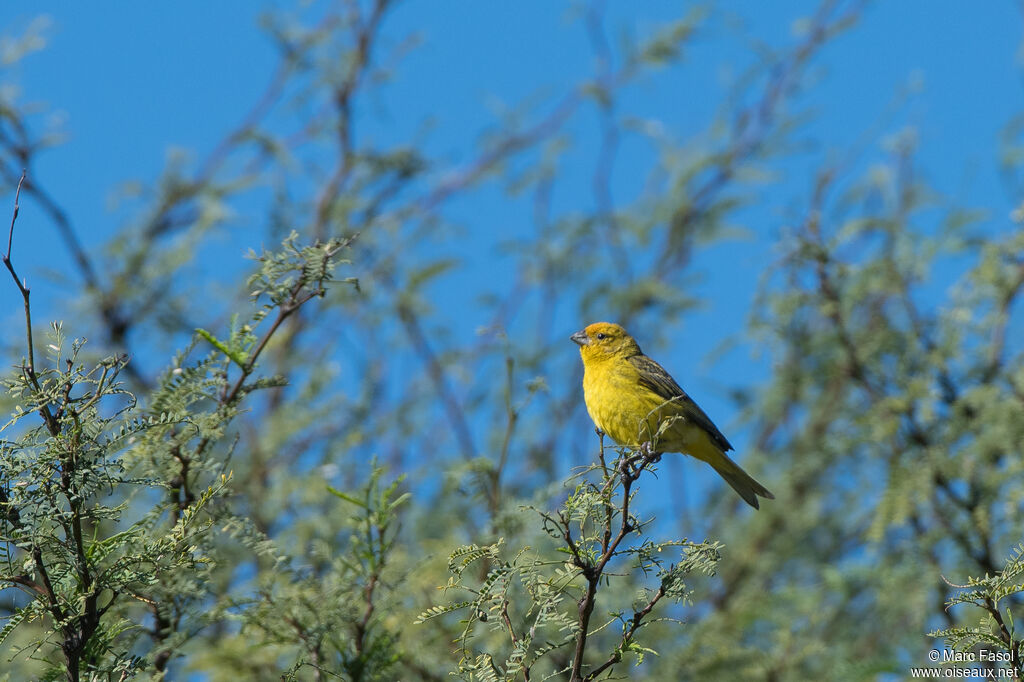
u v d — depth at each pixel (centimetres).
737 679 1231
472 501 1175
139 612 909
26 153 1550
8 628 690
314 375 1501
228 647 1050
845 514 1605
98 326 1576
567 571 784
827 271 1391
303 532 1129
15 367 731
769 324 1394
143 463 838
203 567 850
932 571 1234
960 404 1326
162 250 1670
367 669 879
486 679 725
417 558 1143
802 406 1753
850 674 1127
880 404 1347
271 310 884
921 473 1266
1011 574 708
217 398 879
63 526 699
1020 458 1277
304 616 888
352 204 1772
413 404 1659
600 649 1141
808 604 1362
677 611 1416
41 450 704
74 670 693
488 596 752
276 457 1385
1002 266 1383
